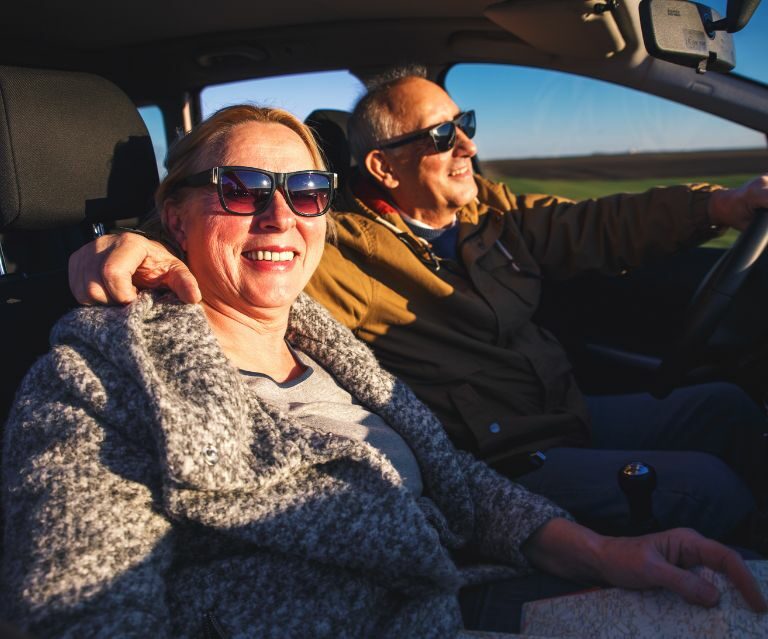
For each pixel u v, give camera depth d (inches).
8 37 100.9
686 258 98.1
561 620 51.5
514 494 63.7
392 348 82.1
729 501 70.5
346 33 105.7
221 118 59.4
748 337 79.7
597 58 93.4
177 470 41.9
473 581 59.8
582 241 97.7
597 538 56.8
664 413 89.0
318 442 48.2
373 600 50.3
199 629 44.8
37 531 39.6
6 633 24.2
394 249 83.1
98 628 37.0
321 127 99.0
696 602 47.4
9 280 67.6
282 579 47.0
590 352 100.6
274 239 57.2
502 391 83.9
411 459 61.9
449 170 89.5
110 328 47.2
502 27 95.2
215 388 46.1
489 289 88.7
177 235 60.5
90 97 72.1
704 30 80.1
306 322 64.2
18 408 45.9
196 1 96.3
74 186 69.7
